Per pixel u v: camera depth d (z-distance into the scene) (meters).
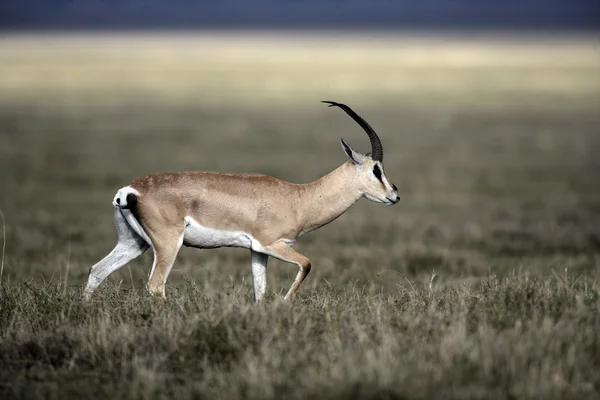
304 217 28.16
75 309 23.78
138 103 174.25
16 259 43.97
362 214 68.38
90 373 19.47
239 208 27.19
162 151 110.38
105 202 72.75
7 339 21.11
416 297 24.81
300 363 18.88
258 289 27.95
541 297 23.86
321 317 22.38
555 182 87.44
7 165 95.69
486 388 17.42
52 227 58.56
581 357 18.62
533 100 179.38
